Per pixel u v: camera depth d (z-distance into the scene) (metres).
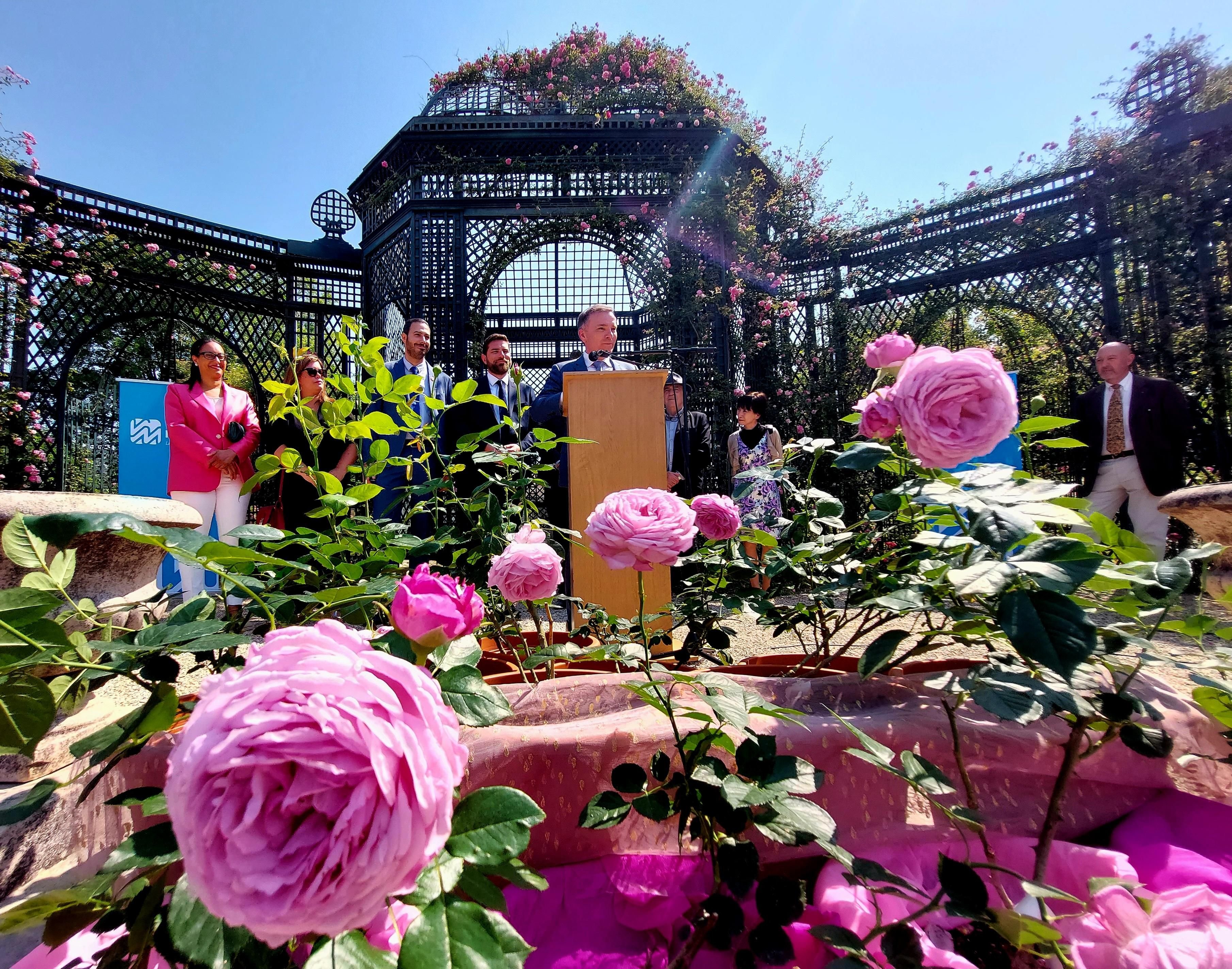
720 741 0.68
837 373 7.63
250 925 0.34
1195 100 5.53
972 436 0.76
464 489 2.90
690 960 0.65
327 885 0.35
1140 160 5.71
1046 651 0.61
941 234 7.15
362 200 8.29
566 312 8.80
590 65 7.66
